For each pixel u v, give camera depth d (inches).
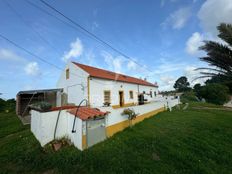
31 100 569.3
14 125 435.8
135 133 333.7
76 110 298.5
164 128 378.3
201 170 197.8
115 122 339.0
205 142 287.1
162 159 223.8
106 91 592.7
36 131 304.0
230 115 560.4
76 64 598.2
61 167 202.8
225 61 334.3
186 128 376.8
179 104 946.1
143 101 841.5
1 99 905.5
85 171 193.2
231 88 410.9
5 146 274.8
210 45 332.2
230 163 221.0
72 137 281.9
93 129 276.5
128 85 749.9
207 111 665.0
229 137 320.8
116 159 218.7
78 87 559.2
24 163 216.4
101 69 773.9
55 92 600.1
